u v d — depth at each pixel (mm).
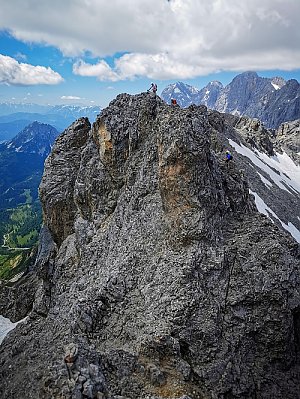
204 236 38656
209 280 36719
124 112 53375
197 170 40250
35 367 33500
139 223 43656
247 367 33844
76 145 61969
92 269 45281
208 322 33844
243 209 45719
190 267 36469
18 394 30156
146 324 34406
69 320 38531
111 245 45281
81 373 27234
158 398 28672
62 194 57750
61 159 60938
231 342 34031
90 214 52562
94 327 36125
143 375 30578
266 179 102188
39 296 54000
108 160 51594
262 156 136750
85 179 52938
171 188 40656
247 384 32500
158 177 44406
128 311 36500
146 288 37250
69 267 50156
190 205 39750
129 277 39094
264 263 38281
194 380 31469
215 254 38062
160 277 37062
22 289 65812
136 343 33375
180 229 39125
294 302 36844
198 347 32969
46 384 27203
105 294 37969
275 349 35375
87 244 49500
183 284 35625
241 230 42188
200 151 40406
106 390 27469
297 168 153875
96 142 54656
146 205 44656
